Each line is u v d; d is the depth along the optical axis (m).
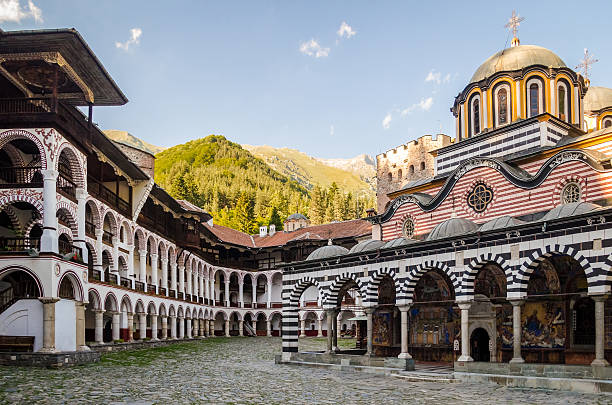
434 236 33.69
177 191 152.38
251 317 94.75
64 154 41.03
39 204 35.91
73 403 20.84
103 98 43.66
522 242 28.02
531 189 34.50
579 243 25.84
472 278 30.36
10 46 34.88
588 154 32.19
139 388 25.25
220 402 22.16
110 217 49.22
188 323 73.12
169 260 70.75
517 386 26.88
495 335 34.22
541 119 38.25
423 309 39.09
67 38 34.47
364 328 49.28
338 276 38.31
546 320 32.16
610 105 52.28
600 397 23.33
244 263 98.00
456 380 29.02
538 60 42.16
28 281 35.12
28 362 32.50
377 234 44.72
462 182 38.25
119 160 48.75
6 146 39.81
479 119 43.50
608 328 29.48
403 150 92.25
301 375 32.28
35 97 37.62
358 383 28.66
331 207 169.75
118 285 48.41
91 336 49.72
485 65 44.47
